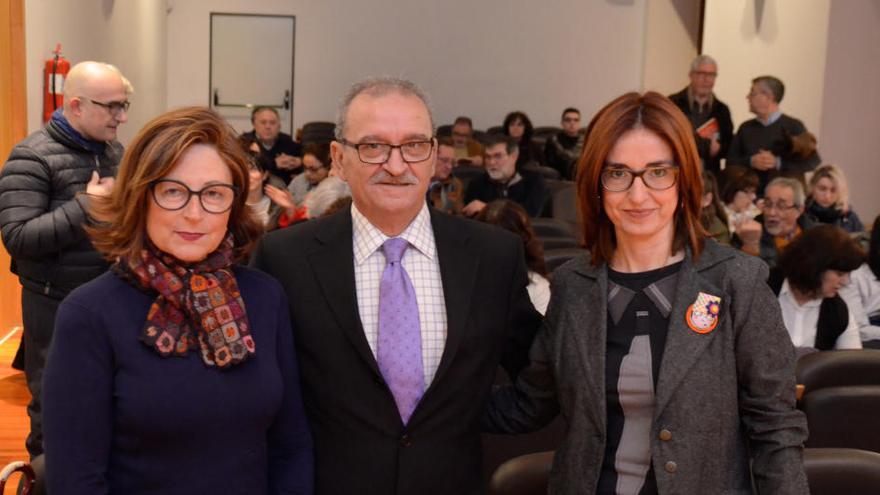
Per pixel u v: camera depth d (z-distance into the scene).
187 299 1.67
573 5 13.27
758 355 1.77
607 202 1.84
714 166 7.78
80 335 1.64
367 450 1.91
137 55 9.48
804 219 5.92
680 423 1.77
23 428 4.35
